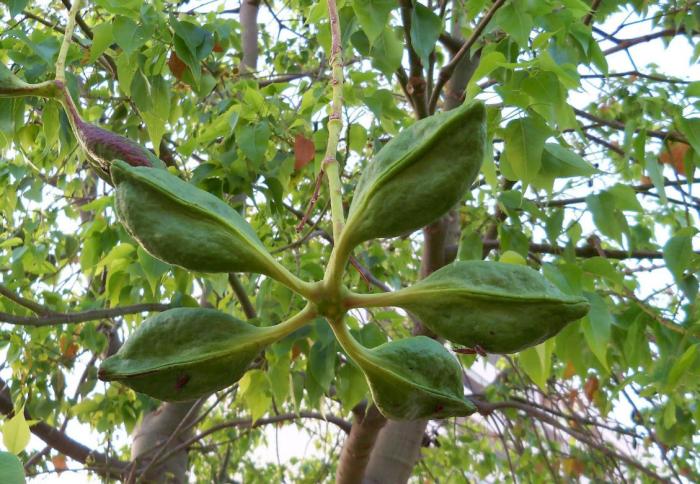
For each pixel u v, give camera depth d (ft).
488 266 4.00
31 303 12.52
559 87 9.46
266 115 12.62
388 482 16.61
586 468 24.08
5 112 10.02
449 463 25.89
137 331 4.15
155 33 11.06
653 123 12.17
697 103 11.36
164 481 19.83
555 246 12.44
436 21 9.80
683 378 11.18
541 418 18.70
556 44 11.48
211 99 17.65
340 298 3.98
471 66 15.96
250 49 21.68
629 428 20.38
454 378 4.33
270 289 12.84
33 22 17.74
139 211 3.95
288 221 15.84
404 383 4.14
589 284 10.98
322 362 11.89
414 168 3.84
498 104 9.70
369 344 12.01
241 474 31.35
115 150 4.79
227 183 12.83
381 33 10.59
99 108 14.92
